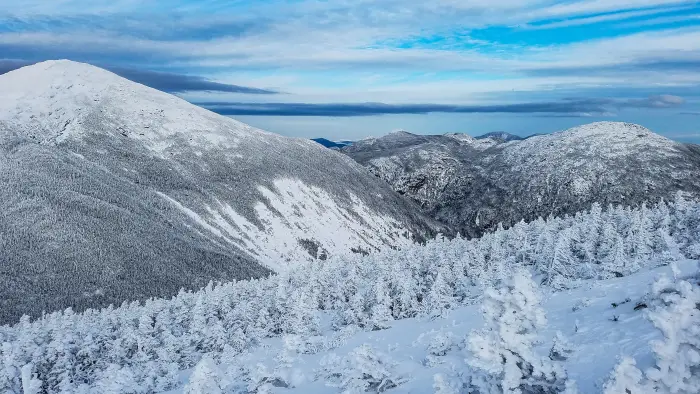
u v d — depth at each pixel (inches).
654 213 2728.8
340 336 1748.3
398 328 1802.4
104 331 2193.7
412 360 1053.2
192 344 2096.5
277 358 1054.4
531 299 478.9
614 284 1306.6
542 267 2224.4
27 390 1306.6
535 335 483.8
